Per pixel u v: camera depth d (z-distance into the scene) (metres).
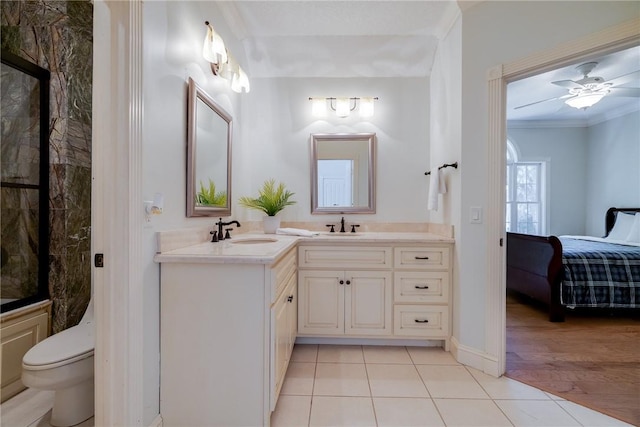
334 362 2.09
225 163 2.25
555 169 5.06
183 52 1.62
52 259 1.97
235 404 1.39
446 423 1.49
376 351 2.26
